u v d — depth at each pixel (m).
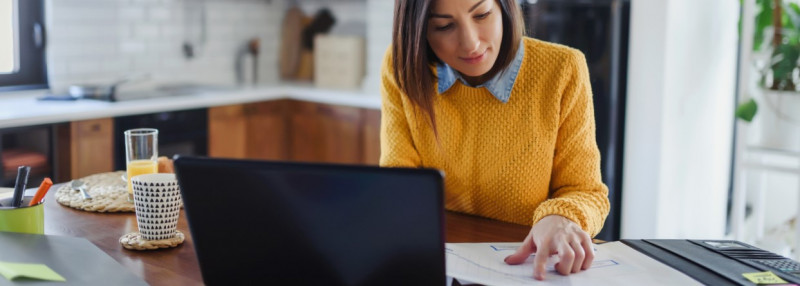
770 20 3.36
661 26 3.11
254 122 4.25
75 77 3.99
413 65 1.44
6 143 3.41
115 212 1.71
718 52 3.47
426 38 1.44
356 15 4.74
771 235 3.75
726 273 1.21
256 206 1.05
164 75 4.40
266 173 1.03
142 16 4.25
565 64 1.51
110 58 4.13
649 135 3.21
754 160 3.56
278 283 1.10
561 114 1.54
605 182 3.37
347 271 1.06
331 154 4.30
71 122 3.37
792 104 3.11
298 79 5.00
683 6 3.18
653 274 1.22
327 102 4.26
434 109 1.61
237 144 4.16
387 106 1.69
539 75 1.53
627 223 3.35
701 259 1.29
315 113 4.34
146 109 3.64
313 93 4.32
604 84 3.30
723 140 3.65
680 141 3.32
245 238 1.08
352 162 4.21
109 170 3.55
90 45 4.03
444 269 1.01
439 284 1.02
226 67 4.74
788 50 3.10
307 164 1.01
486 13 1.37
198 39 4.55
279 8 4.98
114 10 4.11
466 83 1.57
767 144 3.21
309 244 1.06
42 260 1.22
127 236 1.47
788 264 1.27
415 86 1.46
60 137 3.35
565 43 3.35
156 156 1.81
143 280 1.18
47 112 3.29
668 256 1.32
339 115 4.22
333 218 1.03
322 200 1.02
